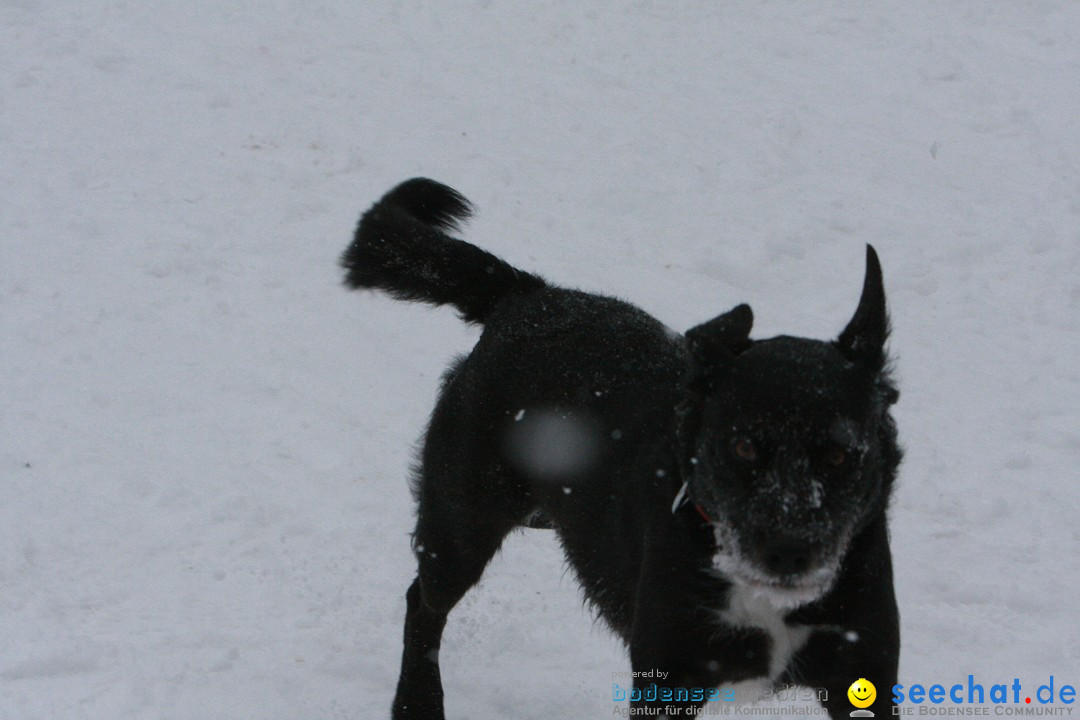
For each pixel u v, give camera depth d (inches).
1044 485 289.0
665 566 163.2
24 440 301.1
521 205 430.0
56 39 543.8
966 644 228.8
